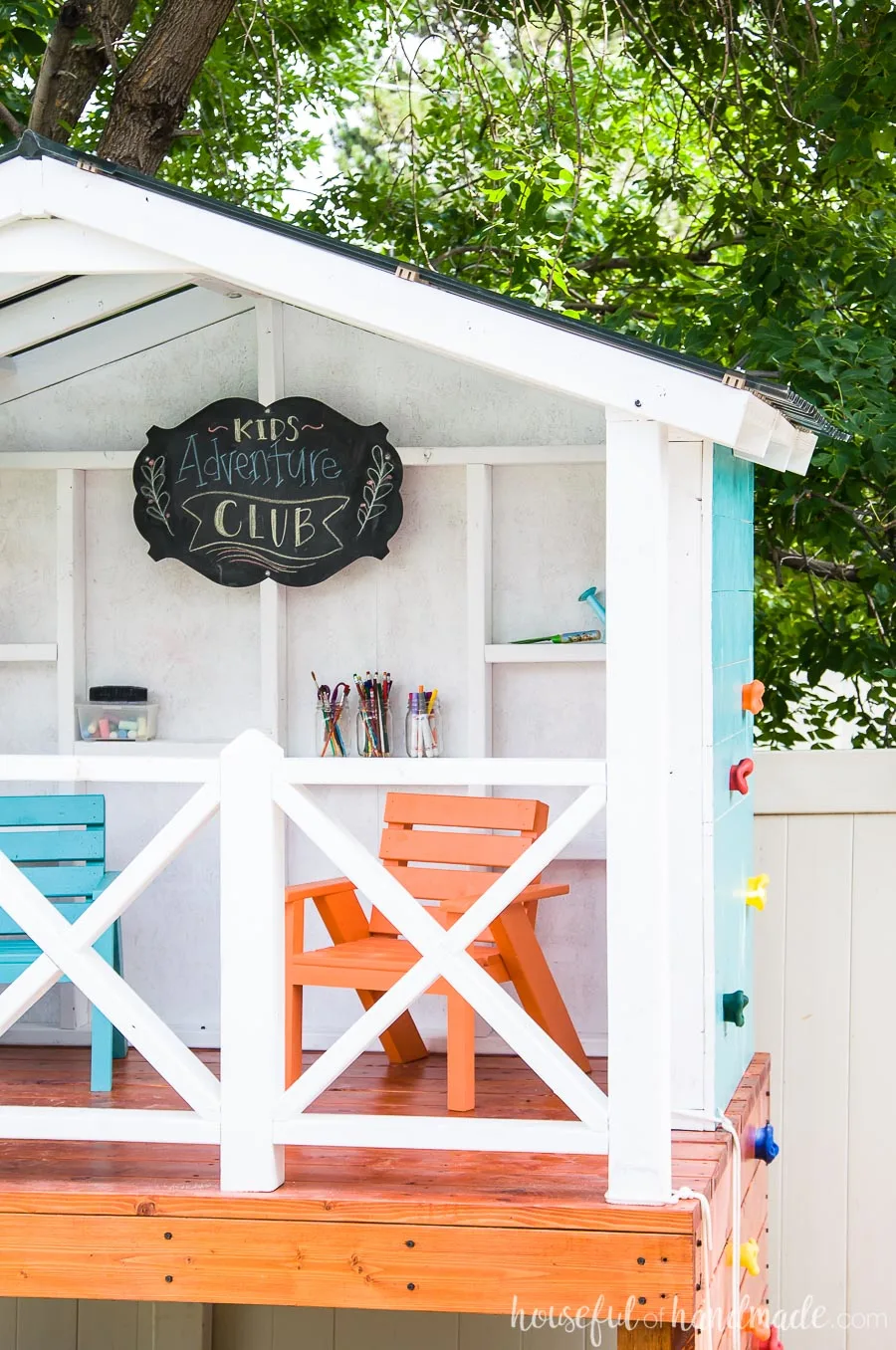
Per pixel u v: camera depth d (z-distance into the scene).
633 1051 3.00
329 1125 3.09
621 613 2.98
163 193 3.07
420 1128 3.05
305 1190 3.13
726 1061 3.80
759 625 7.15
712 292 6.91
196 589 4.77
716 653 3.67
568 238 6.97
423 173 7.59
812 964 4.69
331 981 3.87
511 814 4.18
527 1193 3.10
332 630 4.69
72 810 4.28
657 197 7.58
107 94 7.17
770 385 2.91
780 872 4.69
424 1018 4.61
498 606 4.61
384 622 4.66
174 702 4.79
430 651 4.63
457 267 7.18
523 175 6.32
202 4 5.84
